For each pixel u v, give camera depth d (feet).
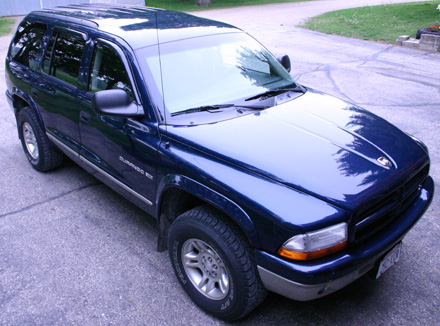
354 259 8.08
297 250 7.77
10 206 14.26
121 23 12.73
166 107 10.41
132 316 9.78
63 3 74.43
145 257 11.87
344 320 9.72
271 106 11.28
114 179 12.14
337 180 8.52
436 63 36.76
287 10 80.64
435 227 13.29
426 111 24.20
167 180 9.78
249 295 8.74
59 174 16.58
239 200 8.31
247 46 13.25
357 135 10.27
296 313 9.92
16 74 16.03
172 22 13.14
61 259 11.69
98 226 13.25
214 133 9.75
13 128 21.22
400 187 9.07
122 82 11.06
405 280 11.00
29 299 10.23
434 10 63.93
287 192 8.27
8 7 70.44
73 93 12.76
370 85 29.53
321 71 33.24
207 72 11.59
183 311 9.96
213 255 9.25
